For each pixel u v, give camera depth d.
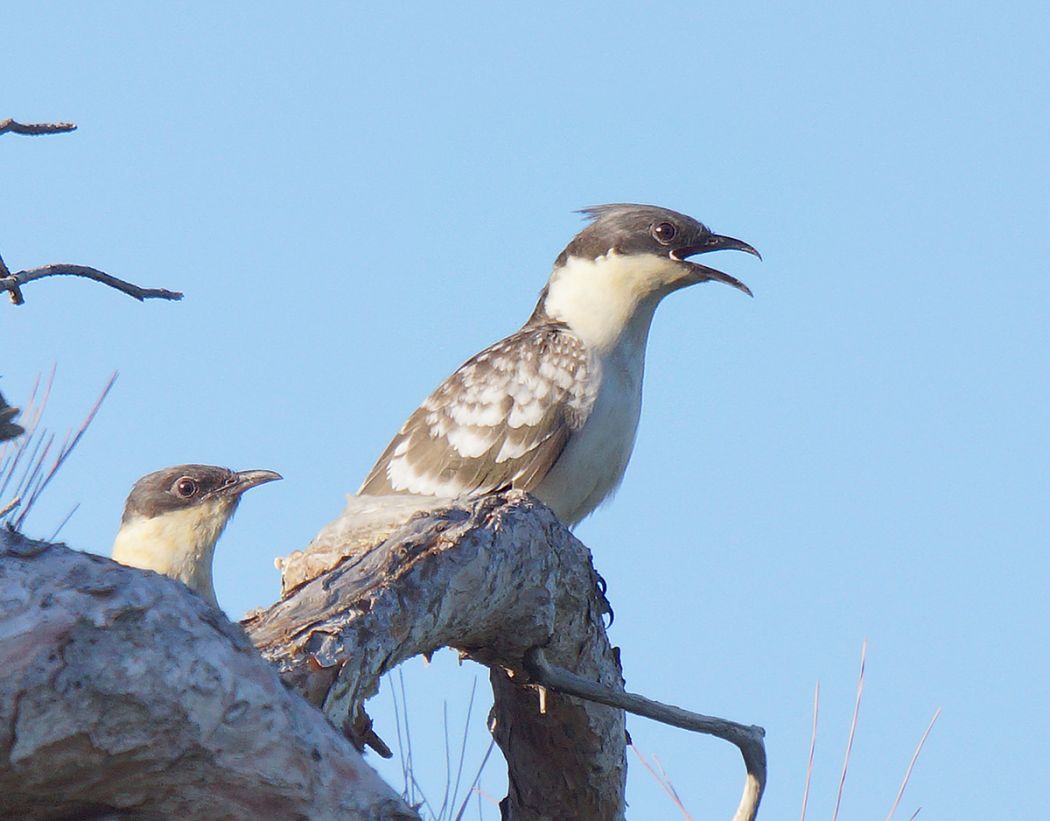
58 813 4.90
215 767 4.91
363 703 6.98
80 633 4.69
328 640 6.67
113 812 4.93
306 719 5.16
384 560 7.40
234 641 5.03
